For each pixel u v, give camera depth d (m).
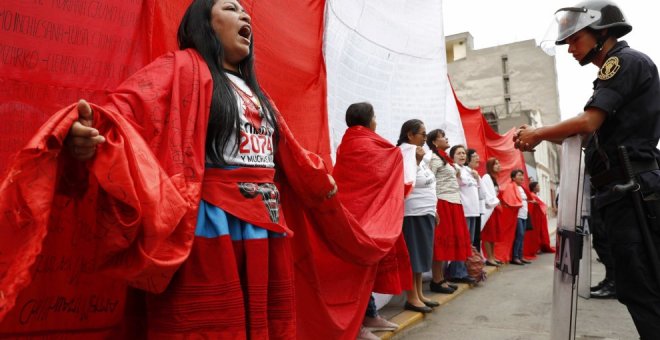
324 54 4.11
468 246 4.86
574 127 2.16
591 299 4.73
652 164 2.12
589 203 3.52
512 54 38.94
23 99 1.74
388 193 3.30
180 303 1.37
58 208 1.42
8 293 1.03
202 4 1.68
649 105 2.13
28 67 1.76
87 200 1.43
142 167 1.24
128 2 2.11
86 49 1.94
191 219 1.35
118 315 1.66
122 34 2.08
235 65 1.77
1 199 1.03
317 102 3.74
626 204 2.12
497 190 7.39
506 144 10.42
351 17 4.50
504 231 7.57
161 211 1.24
